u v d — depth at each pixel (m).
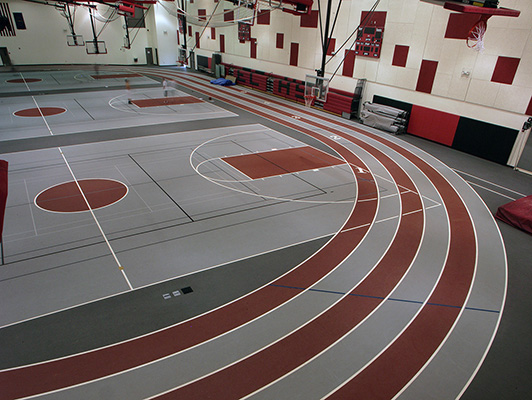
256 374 4.03
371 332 4.67
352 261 6.04
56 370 3.98
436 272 5.89
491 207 8.23
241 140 11.76
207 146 11.04
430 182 9.39
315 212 7.53
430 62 12.20
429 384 4.02
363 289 5.42
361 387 3.94
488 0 6.60
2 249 5.95
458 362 4.31
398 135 13.38
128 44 25.41
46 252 5.92
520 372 4.23
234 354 4.26
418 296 5.35
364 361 4.26
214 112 15.21
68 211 7.13
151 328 4.58
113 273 5.52
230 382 3.93
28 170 8.89
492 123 10.93
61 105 15.12
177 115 14.44
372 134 13.27
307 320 4.80
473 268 6.05
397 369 4.18
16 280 5.29
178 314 4.82
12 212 7.02
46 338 4.38
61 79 20.58
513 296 5.46
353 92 15.23
